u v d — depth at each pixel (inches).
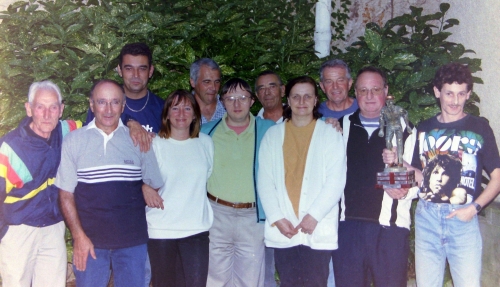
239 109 141.2
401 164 126.9
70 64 165.8
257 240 143.4
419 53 186.5
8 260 123.3
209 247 143.6
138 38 178.2
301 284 138.5
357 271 133.8
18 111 153.4
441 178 126.2
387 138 127.6
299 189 135.7
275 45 201.8
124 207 125.2
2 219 122.5
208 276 144.7
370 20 263.3
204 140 139.6
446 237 126.7
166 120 135.1
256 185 141.8
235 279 146.9
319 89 182.5
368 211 131.3
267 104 161.8
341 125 139.6
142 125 145.3
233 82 142.3
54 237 128.9
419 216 131.1
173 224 133.0
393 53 171.8
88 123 132.2
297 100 135.1
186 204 133.9
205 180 137.3
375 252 131.3
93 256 123.4
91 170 123.0
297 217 135.3
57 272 129.3
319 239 132.5
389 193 128.6
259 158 139.3
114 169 124.0
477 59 176.7
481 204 124.3
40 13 180.7
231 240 143.9
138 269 128.0
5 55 170.9
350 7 266.4
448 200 125.8
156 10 212.7
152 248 134.1
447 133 126.3
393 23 201.9
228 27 197.3
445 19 210.5
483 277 169.8
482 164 126.3
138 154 127.8
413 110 157.6
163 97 161.9
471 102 177.6
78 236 122.7
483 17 188.4
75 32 180.2
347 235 134.2
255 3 233.3
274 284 164.6
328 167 133.9
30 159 121.9
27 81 163.2
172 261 134.2
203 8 222.1
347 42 267.4
